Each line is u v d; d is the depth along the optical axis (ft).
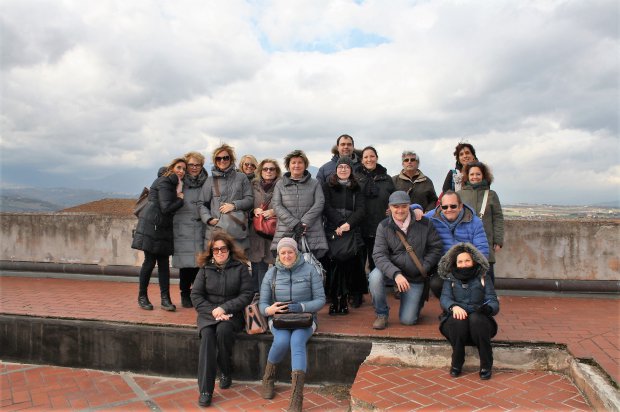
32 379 16.51
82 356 17.42
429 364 14.64
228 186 18.28
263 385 14.55
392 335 15.26
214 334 14.89
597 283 21.67
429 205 20.52
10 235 28.19
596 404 11.43
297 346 13.93
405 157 20.77
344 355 15.17
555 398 12.34
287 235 17.02
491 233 18.10
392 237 16.38
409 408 11.80
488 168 18.29
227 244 15.53
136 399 14.74
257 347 15.78
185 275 19.43
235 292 15.49
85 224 27.14
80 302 20.61
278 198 17.53
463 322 13.71
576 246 22.08
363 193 19.43
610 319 17.70
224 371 15.24
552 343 14.56
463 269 14.01
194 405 14.17
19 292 23.07
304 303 14.70
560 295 22.06
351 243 17.49
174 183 18.06
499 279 22.58
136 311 18.80
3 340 18.21
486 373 13.64
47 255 27.68
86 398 14.88
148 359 16.80
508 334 15.56
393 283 20.49
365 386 13.21
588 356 13.41
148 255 18.85
